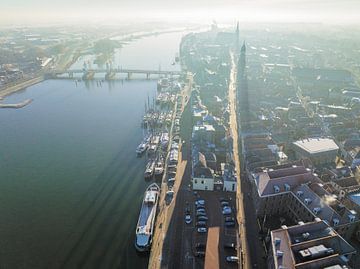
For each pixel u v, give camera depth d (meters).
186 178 172.25
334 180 153.38
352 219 122.31
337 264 98.25
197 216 142.12
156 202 151.12
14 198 159.75
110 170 184.50
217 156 192.50
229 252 123.31
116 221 143.12
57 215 147.12
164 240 129.75
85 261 122.00
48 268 119.25
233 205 149.88
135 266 119.94
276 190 139.00
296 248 103.50
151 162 189.25
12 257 124.19
